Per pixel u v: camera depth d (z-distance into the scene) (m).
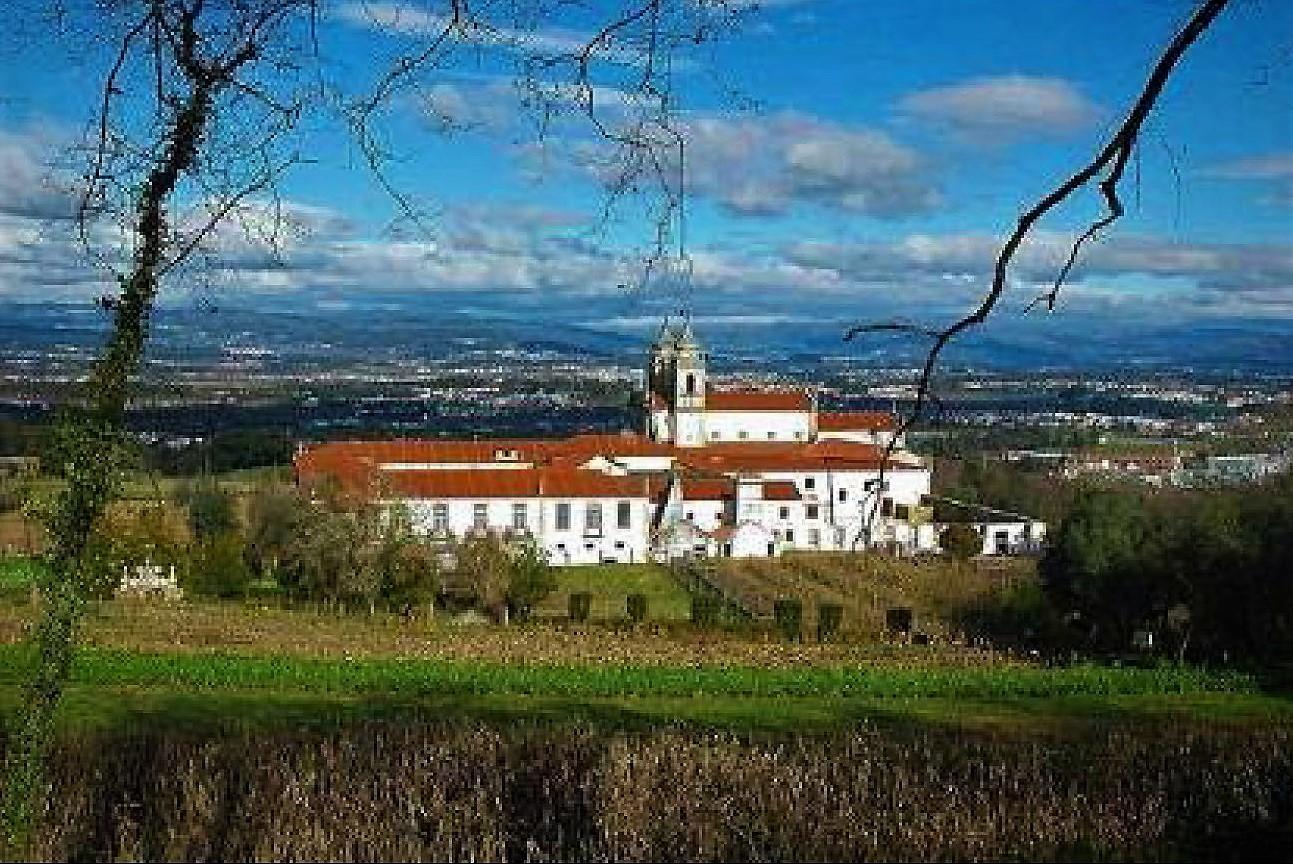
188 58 7.23
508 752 19.86
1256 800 19.69
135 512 67.88
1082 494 64.81
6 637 45.78
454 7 5.84
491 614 70.56
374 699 44.03
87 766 16.92
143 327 11.28
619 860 15.33
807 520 99.44
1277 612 56.44
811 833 16.73
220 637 57.72
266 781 16.78
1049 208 5.98
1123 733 30.84
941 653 61.16
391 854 14.54
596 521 93.75
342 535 67.81
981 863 16.62
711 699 46.97
